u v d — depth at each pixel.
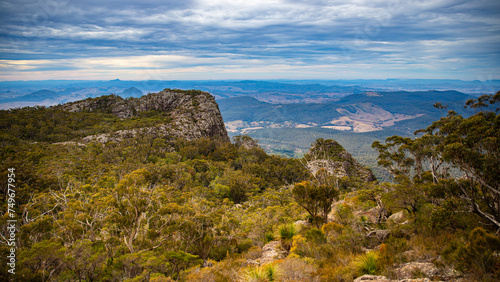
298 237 13.50
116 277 12.98
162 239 16.41
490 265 6.83
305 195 17.36
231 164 84.62
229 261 13.40
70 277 12.67
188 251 17.12
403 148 24.31
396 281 7.49
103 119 116.62
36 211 23.50
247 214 34.31
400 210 16.08
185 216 18.30
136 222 16.23
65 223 18.02
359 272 8.73
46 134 91.00
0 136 75.00
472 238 7.62
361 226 14.73
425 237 10.60
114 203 16.98
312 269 9.59
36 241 17.02
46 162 53.22
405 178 14.62
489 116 13.77
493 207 10.24
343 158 67.31
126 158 69.62
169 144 93.25
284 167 79.50
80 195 27.58
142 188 17.73
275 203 41.84
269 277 9.49
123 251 15.49
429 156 18.83
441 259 8.08
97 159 63.19
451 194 11.49
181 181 54.06
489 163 10.09
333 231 14.05
